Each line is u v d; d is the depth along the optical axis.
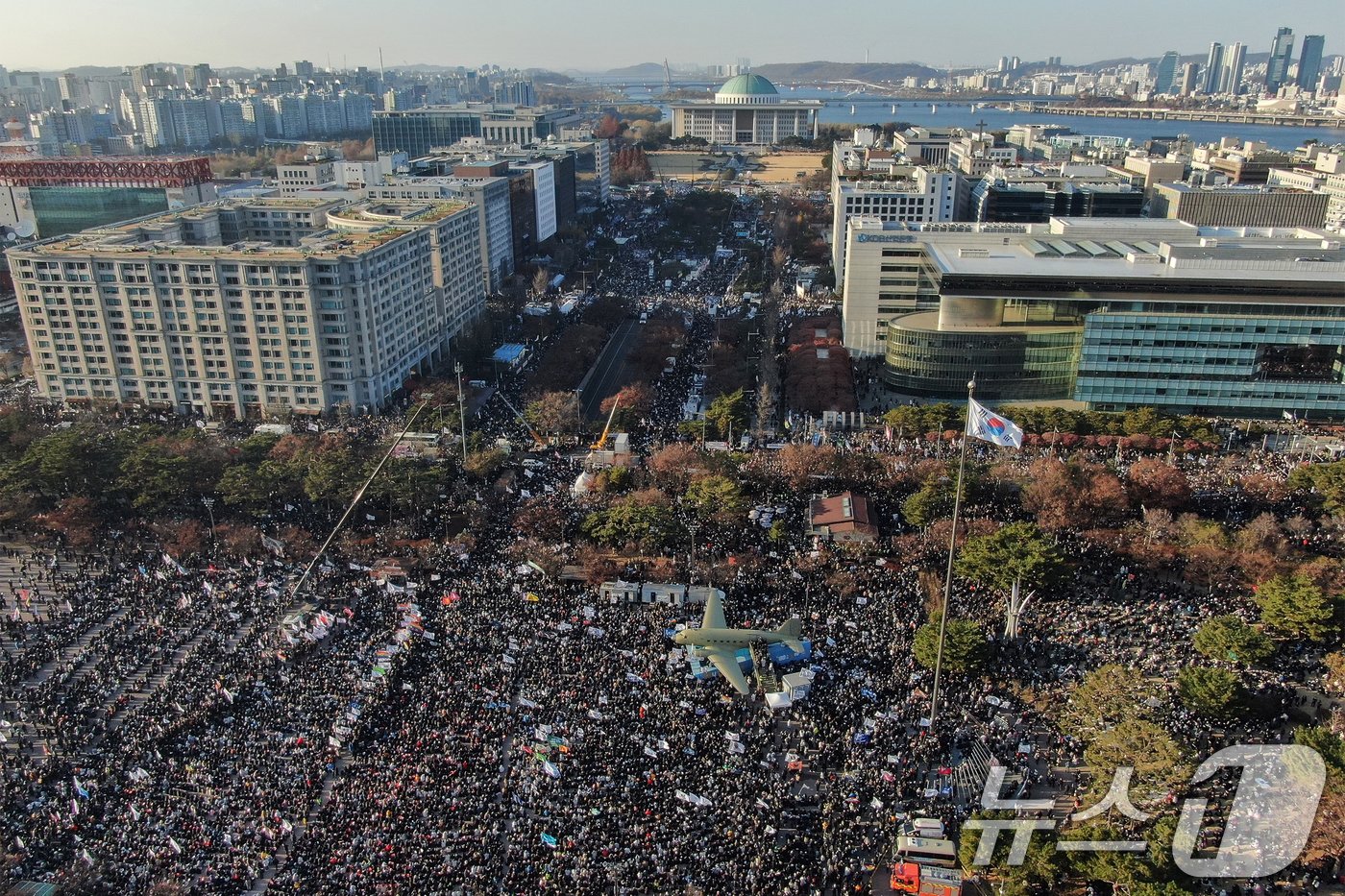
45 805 156.75
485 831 147.25
